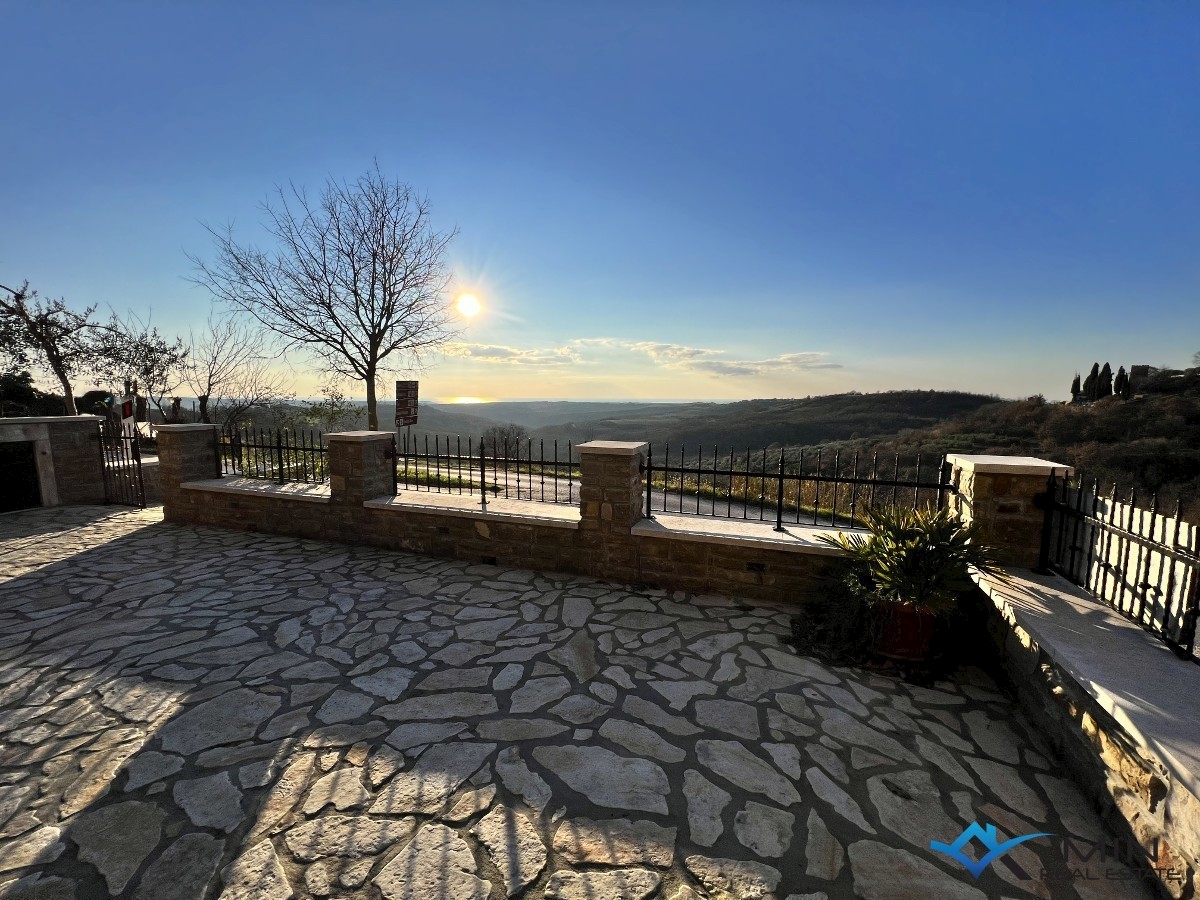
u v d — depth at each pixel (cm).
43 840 223
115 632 427
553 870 212
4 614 462
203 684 349
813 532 510
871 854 221
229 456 944
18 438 865
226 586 531
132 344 1630
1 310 1415
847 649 393
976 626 396
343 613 466
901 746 293
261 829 230
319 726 305
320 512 687
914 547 377
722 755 283
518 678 360
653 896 201
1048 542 396
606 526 544
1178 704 228
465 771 268
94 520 808
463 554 613
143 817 236
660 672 368
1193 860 181
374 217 1256
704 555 511
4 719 310
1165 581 287
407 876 208
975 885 207
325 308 1273
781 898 200
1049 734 292
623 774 267
